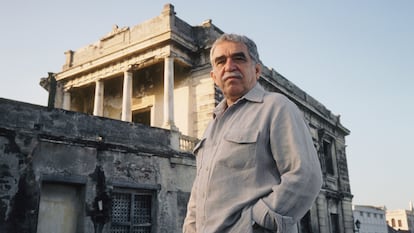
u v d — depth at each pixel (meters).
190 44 18.94
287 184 1.96
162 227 12.87
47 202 11.01
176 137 14.41
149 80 20.95
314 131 25.06
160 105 20.09
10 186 10.27
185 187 13.97
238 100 2.36
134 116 22.08
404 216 71.25
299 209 1.97
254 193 2.07
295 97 23.02
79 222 11.34
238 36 2.48
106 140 12.32
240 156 2.14
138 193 12.78
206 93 18.22
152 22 19.47
